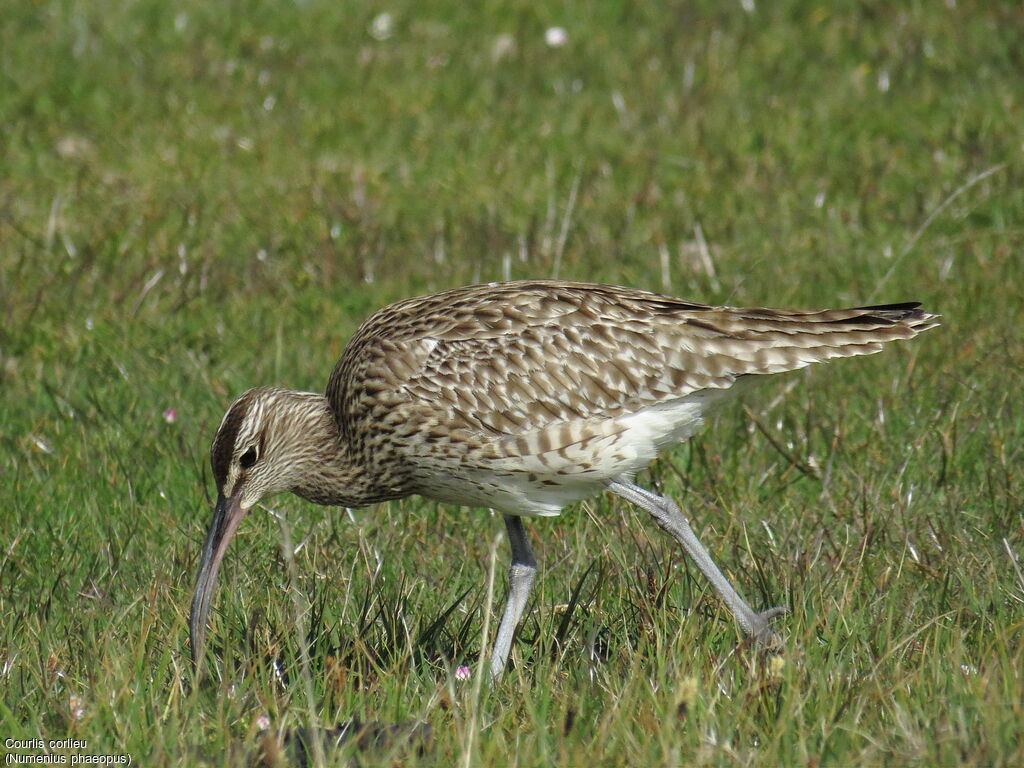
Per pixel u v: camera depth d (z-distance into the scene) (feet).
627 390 33.14
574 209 58.03
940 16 73.82
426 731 27.61
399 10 81.00
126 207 59.41
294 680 30.53
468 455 33.45
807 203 57.57
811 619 31.63
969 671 28.73
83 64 74.43
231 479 34.45
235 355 48.67
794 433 41.42
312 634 32.42
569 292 34.04
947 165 59.31
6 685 30.53
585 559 36.17
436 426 33.37
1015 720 26.11
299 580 35.14
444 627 33.65
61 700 29.37
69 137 66.74
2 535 38.52
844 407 42.78
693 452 41.37
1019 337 46.16
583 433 33.12
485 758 26.32
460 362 33.37
